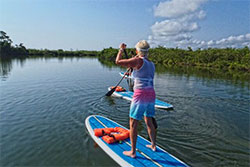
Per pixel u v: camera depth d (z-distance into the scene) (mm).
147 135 4402
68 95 7602
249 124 5176
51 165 3217
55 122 4941
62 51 69125
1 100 6766
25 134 4277
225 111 6211
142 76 2852
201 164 3363
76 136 4207
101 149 3656
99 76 13570
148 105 2957
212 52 29750
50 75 13492
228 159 3535
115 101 6941
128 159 3168
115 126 4500
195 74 16969
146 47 2871
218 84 11516
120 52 2914
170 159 3217
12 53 53969
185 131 4676
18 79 11445
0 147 3732
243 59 24250
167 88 9836
